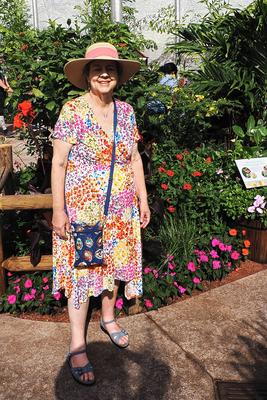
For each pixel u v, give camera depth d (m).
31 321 2.72
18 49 3.06
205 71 4.58
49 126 3.26
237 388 2.13
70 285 2.16
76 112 1.99
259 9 4.33
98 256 2.08
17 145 7.11
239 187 3.56
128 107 2.18
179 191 3.46
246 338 2.52
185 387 2.14
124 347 2.43
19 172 4.11
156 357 2.36
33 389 2.13
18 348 2.45
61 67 2.85
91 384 2.14
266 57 4.50
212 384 2.16
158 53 7.14
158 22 7.29
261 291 3.06
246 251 3.45
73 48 2.89
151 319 2.73
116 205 2.12
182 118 4.29
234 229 3.54
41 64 2.83
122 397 2.07
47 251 3.04
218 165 3.90
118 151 2.07
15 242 3.20
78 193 2.05
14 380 2.19
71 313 2.24
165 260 3.08
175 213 3.56
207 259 3.15
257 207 3.39
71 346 2.28
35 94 2.85
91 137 2.00
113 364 2.30
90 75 2.02
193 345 2.46
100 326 2.63
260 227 3.46
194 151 4.19
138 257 2.33
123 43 3.12
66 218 2.08
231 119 4.94
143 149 3.13
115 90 2.98
